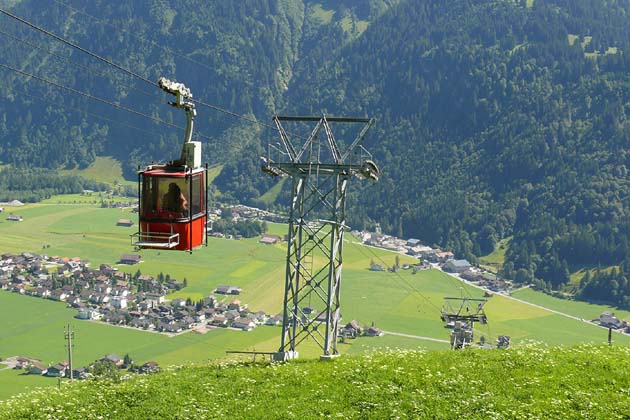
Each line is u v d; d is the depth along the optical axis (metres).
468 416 30.05
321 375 36.22
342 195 51.59
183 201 33.12
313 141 52.97
